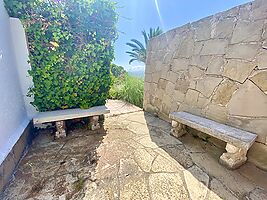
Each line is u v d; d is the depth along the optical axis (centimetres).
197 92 296
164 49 411
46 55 272
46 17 255
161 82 414
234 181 181
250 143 178
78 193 167
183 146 262
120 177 189
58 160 225
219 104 252
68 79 292
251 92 209
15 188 174
